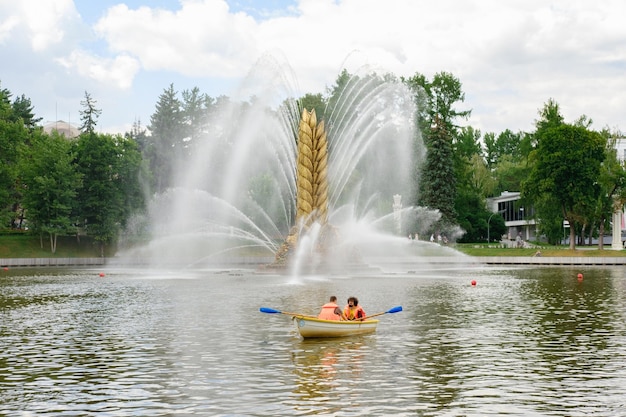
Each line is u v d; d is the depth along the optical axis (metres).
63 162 106.50
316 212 68.12
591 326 31.02
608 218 120.00
